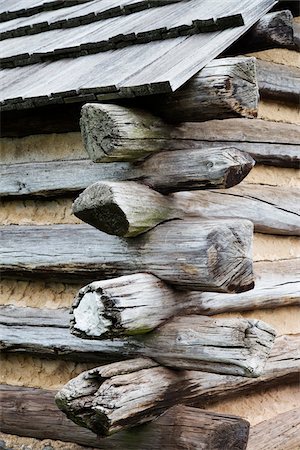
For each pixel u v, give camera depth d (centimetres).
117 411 408
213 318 438
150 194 445
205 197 485
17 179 543
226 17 466
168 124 456
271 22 488
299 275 564
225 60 430
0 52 595
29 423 519
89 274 483
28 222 539
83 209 434
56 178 519
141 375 431
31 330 520
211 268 419
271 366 529
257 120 552
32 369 534
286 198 560
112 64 479
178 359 439
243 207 514
